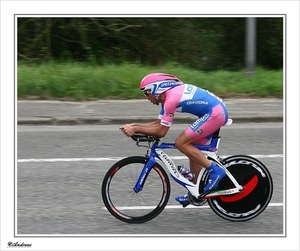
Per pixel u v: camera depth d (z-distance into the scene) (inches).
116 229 212.1
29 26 636.1
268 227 215.2
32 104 448.1
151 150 217.8
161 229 212.7
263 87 498.0
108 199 217.6
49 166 290.5
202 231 211.0
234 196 218.7
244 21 696.4
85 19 641.0
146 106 444.5
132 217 217.9
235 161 219.0
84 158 306.5
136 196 222.4
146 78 212.8
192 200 218.5
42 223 216.1
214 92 494.0
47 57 628.1
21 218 220.4
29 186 258.1
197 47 684.1
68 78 490.6
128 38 668.1
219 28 698.2
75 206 234.5
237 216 219.6
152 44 670.5
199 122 210.4
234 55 697.6
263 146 334.3
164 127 209.5
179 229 212.5
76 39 661.9
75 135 363.6
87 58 645.3
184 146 212.5
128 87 486.0
